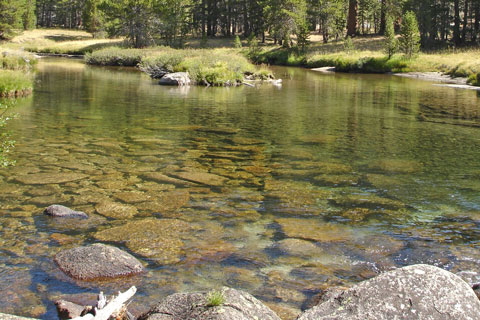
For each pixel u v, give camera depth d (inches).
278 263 193.6
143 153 384.2
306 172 339.9
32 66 1359.5
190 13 2704.2
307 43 2076.8
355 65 1622.8
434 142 454.6
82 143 414.6
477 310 127.3
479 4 1943.9
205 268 187.3
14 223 228.5
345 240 219.1
